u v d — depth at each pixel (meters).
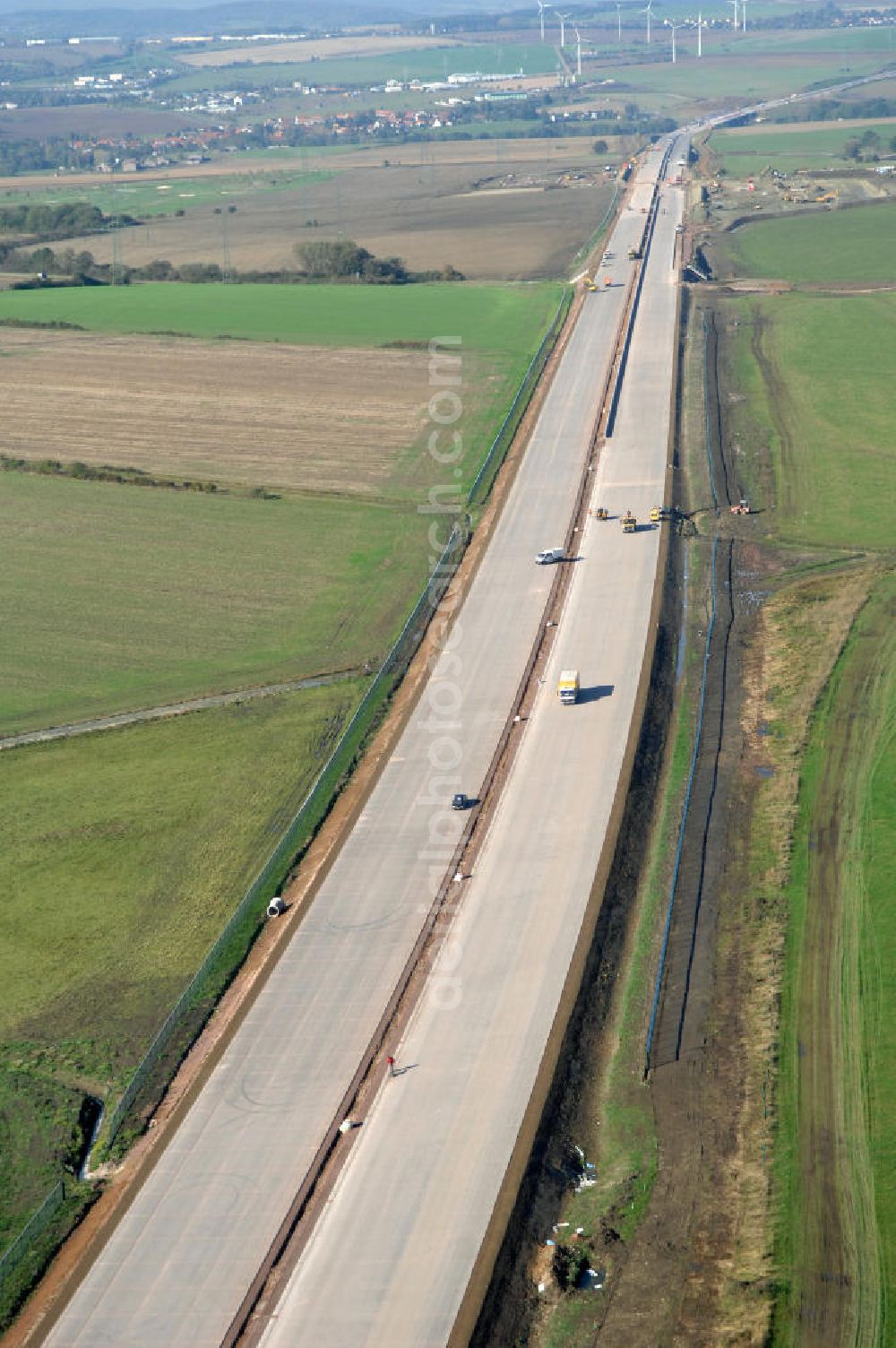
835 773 80.62
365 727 87.62
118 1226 52.59
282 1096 58.16
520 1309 48.75
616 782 78.94
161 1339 48.09
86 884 73.94
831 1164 54.09
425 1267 50.06
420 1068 59.12
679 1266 50.28
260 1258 50.84
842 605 101.25
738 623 100.44
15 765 85.38
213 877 73.94
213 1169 54.81
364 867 72.75
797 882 71.19
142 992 66.06
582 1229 52.16
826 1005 62.69
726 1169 54.44
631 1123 57.00
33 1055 62.59
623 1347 47.25
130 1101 59.34
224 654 98.38
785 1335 47.22
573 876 71.00
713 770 81.81
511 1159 54.16
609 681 90.44
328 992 63.84
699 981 64.75
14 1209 54.72
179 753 85.88
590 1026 61.91
